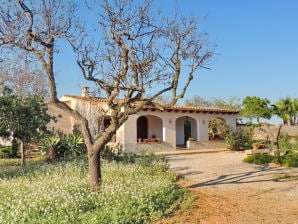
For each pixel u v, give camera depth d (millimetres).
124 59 9617
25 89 28109
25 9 9359
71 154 17891
